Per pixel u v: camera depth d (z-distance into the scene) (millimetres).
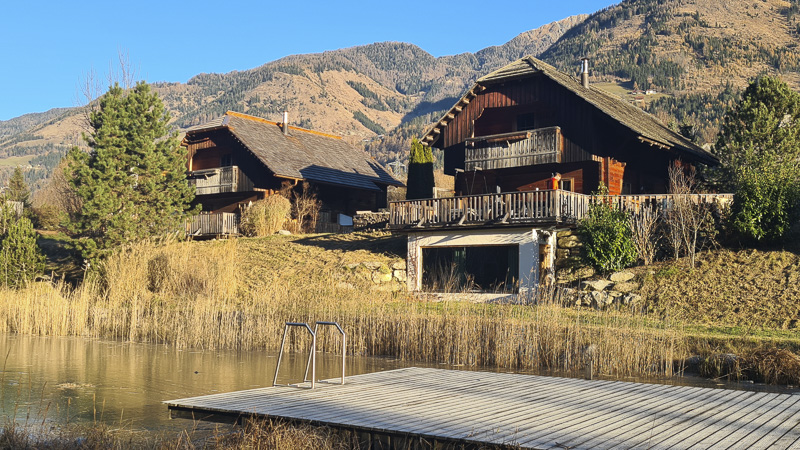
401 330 18453
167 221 34031
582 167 29516
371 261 26453
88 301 25281
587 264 22578
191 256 27297
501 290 24531
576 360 15922
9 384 14367
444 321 18031
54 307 23922
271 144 41750
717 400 10359
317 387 11320
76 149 33312
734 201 21984
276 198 36562
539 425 8445
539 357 16531
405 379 12289
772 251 20906
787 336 16078
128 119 34031
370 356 18422
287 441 8320
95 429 10039
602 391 11117
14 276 30328
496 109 32500
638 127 28938
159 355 18656
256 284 26109
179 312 22531
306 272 26750
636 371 15438
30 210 51469
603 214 22719
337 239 31328
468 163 31734
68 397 13062
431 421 8641
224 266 26094
